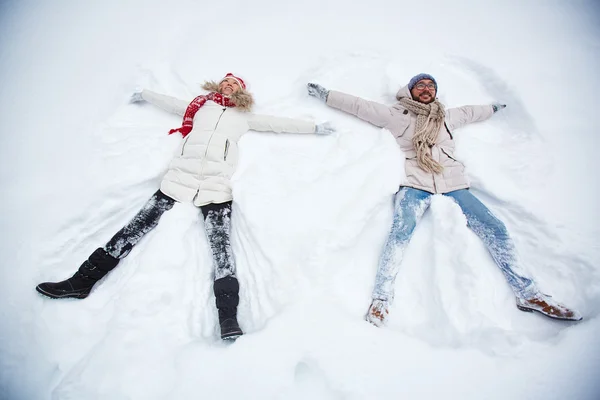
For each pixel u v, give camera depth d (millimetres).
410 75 2324
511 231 1848
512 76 2311
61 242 1752
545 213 1819
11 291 1600
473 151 2043
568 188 1940
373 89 2285
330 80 2320
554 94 2252
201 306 1616
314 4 2627
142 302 1506
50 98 2199
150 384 1323
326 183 1851
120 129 2074
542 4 2742
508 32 2559
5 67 2340
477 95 2324
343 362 1349
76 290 1582
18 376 1449
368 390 1300
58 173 1911
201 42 2443
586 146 2074
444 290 1609
